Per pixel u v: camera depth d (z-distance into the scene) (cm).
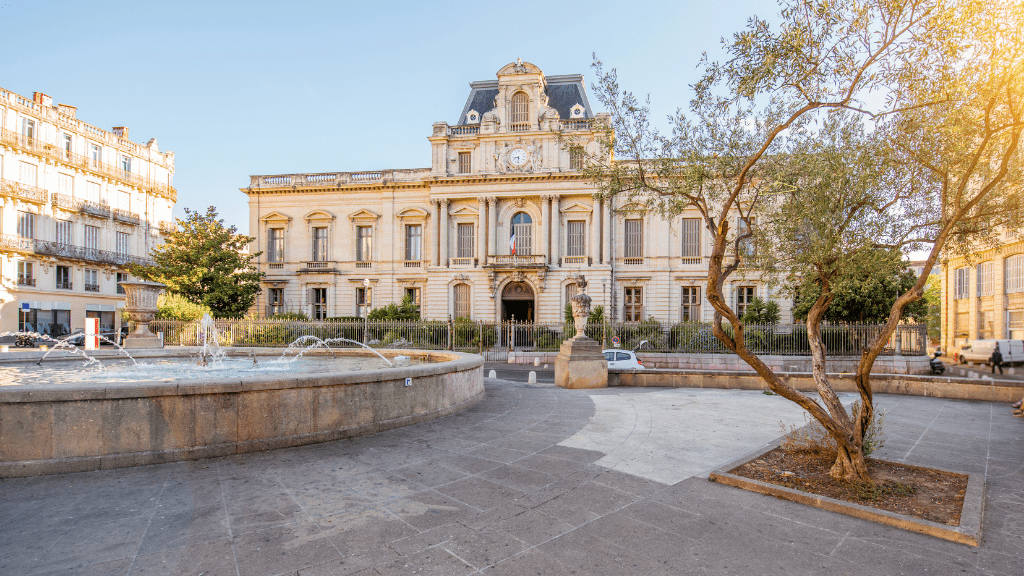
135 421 655
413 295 4541
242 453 713
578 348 1495
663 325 3009
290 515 505
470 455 724
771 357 2469
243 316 3803
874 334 2512
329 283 4588
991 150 678
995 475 670
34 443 612
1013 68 536
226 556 420
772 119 762
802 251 687
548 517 509
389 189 4572
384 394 873
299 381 759
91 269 4272
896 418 1056
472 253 4416
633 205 839
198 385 684
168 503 531
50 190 3956
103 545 436
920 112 650
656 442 809
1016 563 425
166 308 3089
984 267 3456
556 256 4159
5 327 3634
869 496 550
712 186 771
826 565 420
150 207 4841
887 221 713
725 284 4003
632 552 438
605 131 795
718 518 512
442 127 4350
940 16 550
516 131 4250
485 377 1911
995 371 2798
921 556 437
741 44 622
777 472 637
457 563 415
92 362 1505
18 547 430
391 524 488
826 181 630
